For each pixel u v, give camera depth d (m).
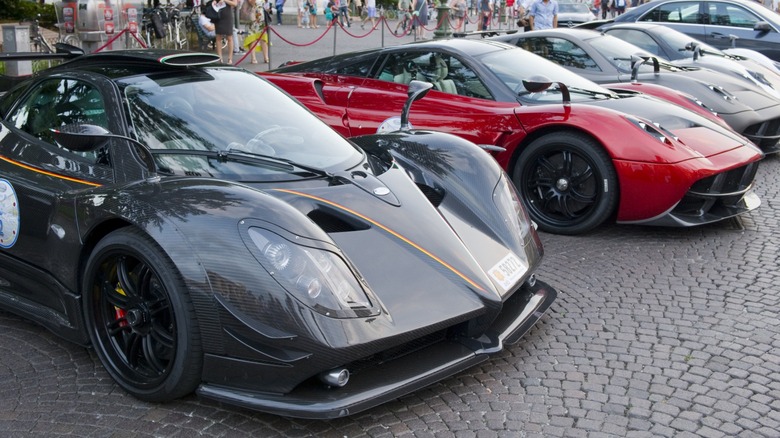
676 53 9.16
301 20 24.81
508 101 5.80
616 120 5.20
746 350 3.54
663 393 3.14
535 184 5.51
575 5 24.12
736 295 4.23
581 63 7.80
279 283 2.65
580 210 5.38
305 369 2.63
